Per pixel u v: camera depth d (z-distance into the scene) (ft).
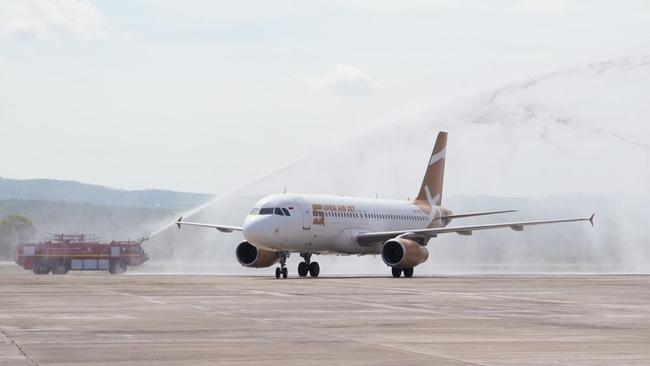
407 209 349.00
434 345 97.14
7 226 602.85
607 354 90.89
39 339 101.71
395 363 83.71
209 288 203.62
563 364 84.02
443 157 375.45
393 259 301.84
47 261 371.76
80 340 100.89
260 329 112.68
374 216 326.24
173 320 123.85
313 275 311.06
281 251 288.71
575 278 299.99
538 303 159.84
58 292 185.16
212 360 85.66
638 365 83.76
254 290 196.13
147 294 179.73
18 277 275.80
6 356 88.12
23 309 141.18
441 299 169.07
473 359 86.69
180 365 82.69
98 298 167.12
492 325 118.83
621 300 169.37
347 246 310.65
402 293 188.03
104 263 377.30
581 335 107.34
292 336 105.19
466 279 281.95
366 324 119.44
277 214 282.15
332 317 129.39
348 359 86.22
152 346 95.86
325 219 298.35
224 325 117.19
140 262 384.06
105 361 85.05
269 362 84.38
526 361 85.61
